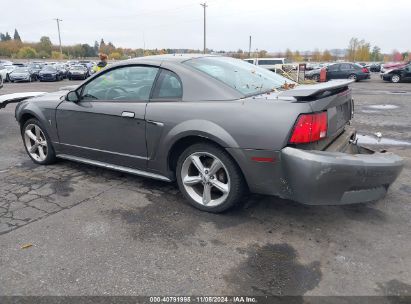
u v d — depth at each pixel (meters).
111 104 3.92
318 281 2.47
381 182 3.01
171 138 3.43
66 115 4.35
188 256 2.78
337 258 2.72
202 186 3.68
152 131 3.58
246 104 3.09
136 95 3.77
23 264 2.70
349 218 3.34
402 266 2.62
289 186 2.98
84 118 4.16
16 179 4.43
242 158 3.06
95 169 4.76
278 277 2.52
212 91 3.31
